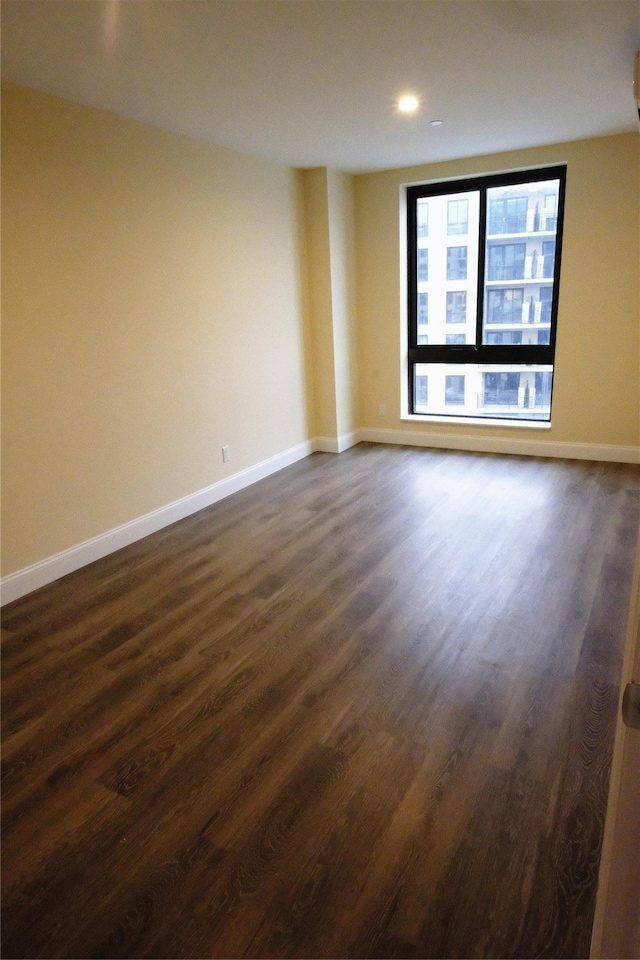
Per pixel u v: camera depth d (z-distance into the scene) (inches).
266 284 181.2
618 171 166.7
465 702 83.3
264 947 52.8
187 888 58.4
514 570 120.3
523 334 200.1
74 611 112.4
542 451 198.2
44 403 118.6
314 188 191.5
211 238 157.0
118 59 98.0
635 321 175.5
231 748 76.7
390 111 132.8
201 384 160.1
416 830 63.7
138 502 144.4
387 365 218.5
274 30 90.4
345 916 55.1
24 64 98.3
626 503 152.5
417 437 220.2
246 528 149.7
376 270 210.2
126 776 72.7
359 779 70.8
